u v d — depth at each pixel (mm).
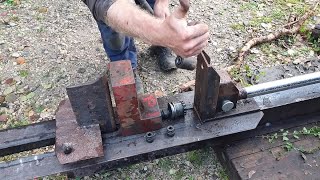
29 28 1203
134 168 829
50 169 669
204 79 663
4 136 715
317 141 779
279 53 1091
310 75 769
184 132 716
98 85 649
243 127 722
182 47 533
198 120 733
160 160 839
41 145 717
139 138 708
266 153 762
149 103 718
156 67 1065
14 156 869
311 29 1135
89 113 683
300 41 1125
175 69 1048
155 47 1070
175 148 702
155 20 554
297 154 760
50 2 1303
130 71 656
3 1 1303
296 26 1148
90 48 1136
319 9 1240
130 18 578
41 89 1015
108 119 697
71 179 812
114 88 635
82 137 683
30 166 675
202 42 538
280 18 1217
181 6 516
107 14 610
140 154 686
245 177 729
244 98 745
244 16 1230
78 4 1297
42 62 1089
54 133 715
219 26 1195
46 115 952
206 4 1283
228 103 718
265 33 1163
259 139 783
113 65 665
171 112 722
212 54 1100
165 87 1012
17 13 1258
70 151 664
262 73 967
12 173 666
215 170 817
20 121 940
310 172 733
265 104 771
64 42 1154
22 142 705
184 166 829
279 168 741
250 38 1149
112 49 918
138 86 948
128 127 697
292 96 786
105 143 701
